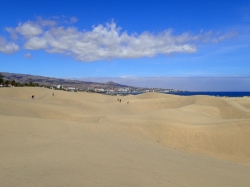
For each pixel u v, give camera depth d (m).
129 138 24.44
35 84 148.75
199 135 29.14
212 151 26.45
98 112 53.62
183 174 11.38
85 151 14.88
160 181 9.72
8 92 85.06
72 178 9.06
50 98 72.38
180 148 26.09
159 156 16.11
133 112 65.88
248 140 28.28
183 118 40.53
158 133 29.17
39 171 9.82
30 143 16.25
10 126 21.34
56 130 22.66
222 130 30.28
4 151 13.32
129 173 10.56
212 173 12.53
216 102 67.50
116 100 83.62
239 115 55.84
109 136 23.70
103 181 8.96
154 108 71.69
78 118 40.16
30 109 44.09
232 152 26.36
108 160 12.91
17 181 8.34
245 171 14.88
